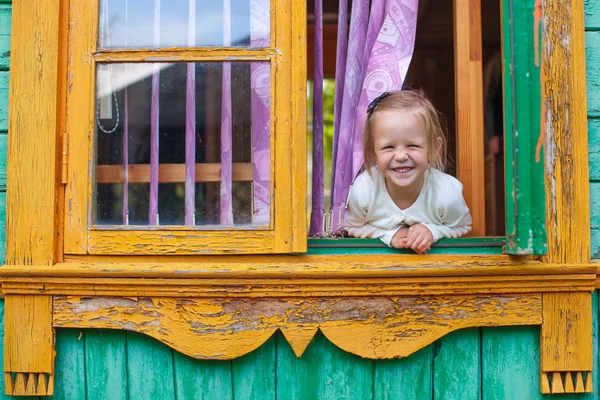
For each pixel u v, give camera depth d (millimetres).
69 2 1533
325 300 1496
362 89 1771
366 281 1483
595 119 1578
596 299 1566
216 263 1479
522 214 1394
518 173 1400
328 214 1849
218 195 1511
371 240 1523
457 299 1511
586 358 1518
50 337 1483
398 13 1785
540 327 1530
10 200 1489
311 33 2477
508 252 1439
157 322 1483
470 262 1497
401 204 1644
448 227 1633
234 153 1516
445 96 3238
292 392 1517
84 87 1515
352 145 1807
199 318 1483
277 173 1490
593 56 1586
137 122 1527
